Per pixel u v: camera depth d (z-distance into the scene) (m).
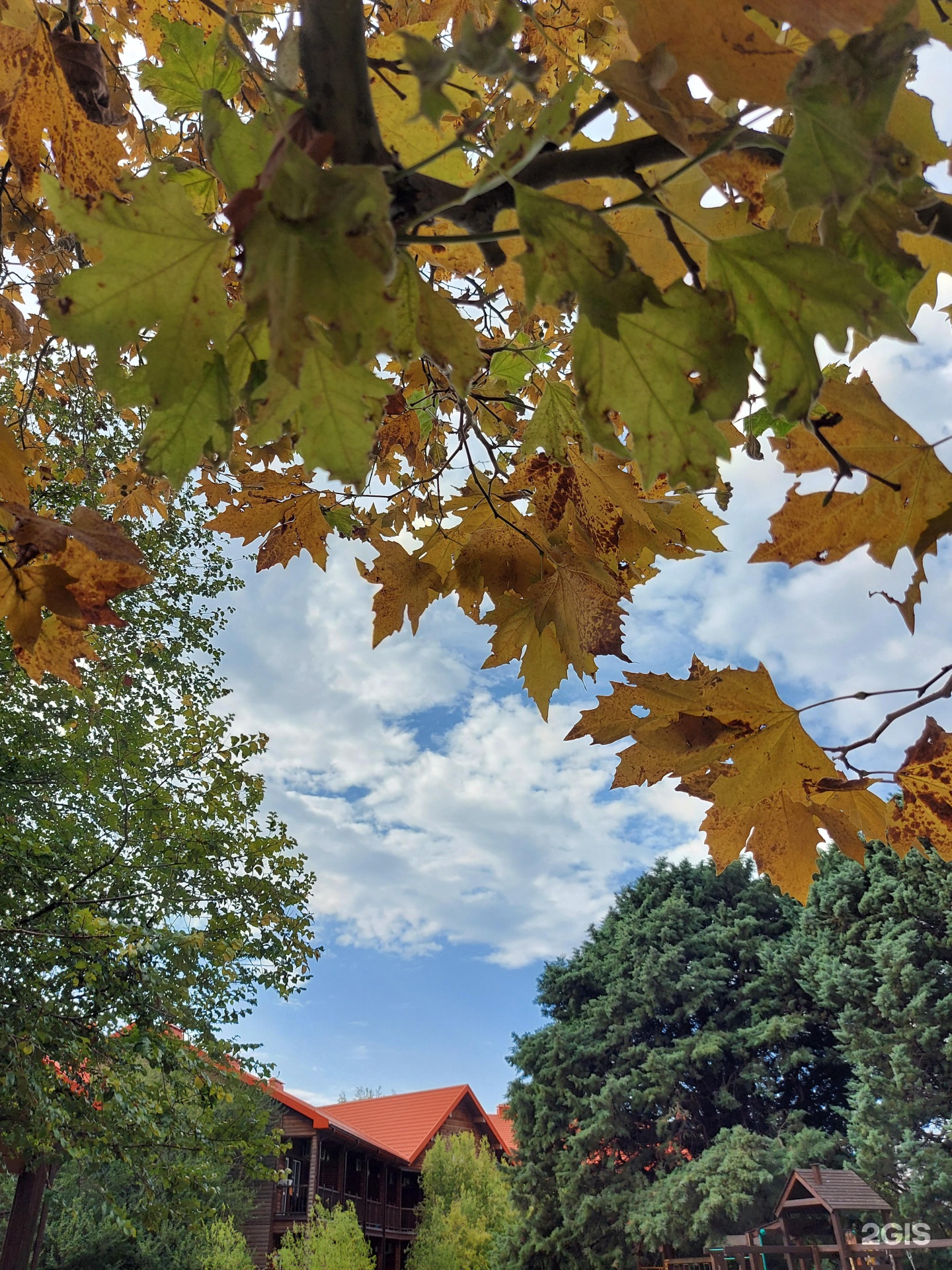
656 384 0.58
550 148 0.60
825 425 0.93
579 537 1.33
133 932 6.91
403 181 0.55
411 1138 29.06
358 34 0.52
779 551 0.95
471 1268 22.22
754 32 0.52
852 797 1.12
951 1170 15.19
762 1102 20.53
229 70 1.10
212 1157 7.58
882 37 0.48
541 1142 20.62
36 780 9.07
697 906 24.09
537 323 1.98
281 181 0.47
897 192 0.57
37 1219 8.97
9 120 1.00
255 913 8.78
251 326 0.47
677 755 1.12
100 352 0.58
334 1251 18.03
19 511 0.91
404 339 0.63
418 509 2.08
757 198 0.63
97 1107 6.61
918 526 0.92
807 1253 13.26
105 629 9.35
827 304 0.55
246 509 1.66
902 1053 16.86
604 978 23.55
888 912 18.09
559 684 1.29
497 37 0.41
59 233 1.85
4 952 6.73
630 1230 17.70
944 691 0.97
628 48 1.23
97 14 1.69
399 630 1.38
